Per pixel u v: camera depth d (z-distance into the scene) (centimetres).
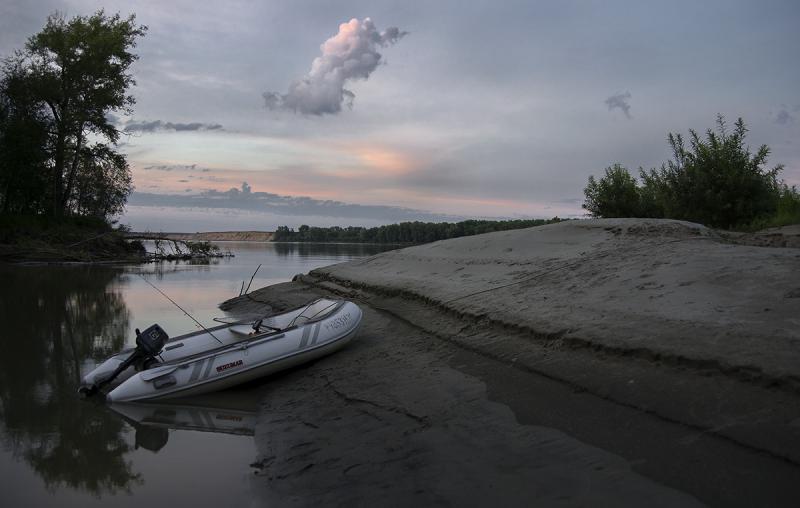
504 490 331
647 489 304
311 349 691
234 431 508
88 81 3175
